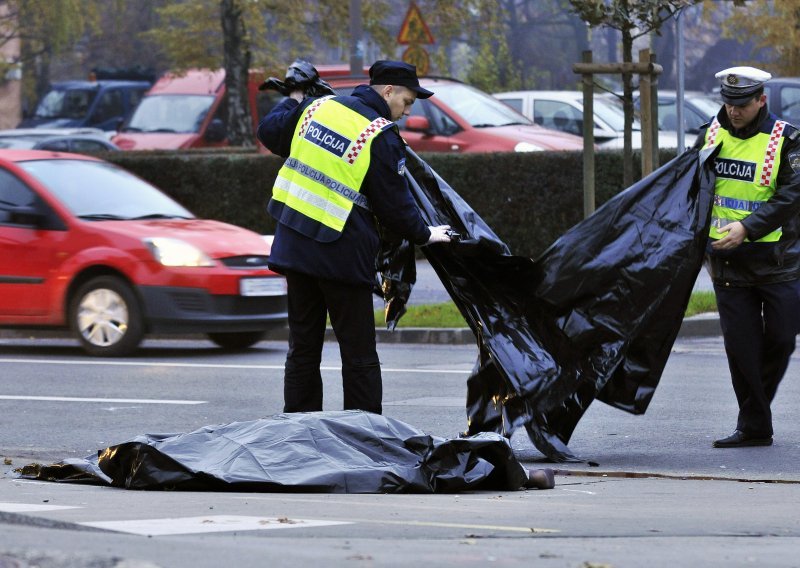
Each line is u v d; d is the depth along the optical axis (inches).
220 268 1285.7
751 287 800.3
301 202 712.4
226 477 594.6
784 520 528.1
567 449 758.5
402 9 4124.0
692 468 746.8
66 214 1323.8
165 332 1295.5
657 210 776.3
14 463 773.3
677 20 1644.9
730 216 788.6
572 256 766.5
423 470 605.9
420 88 723.4
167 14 2901.1
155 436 642.8
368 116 711.7
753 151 780.0
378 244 722.2
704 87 5497.1
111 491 596.4
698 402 1006.4
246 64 2655.0
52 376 1176.8
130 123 2746.1
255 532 438.3
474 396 777.6
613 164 1942.7
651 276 765.3
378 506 538.0
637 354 768.9
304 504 539.5
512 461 624.4
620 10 1280.8
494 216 2001.7
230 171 2142.0
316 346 732.7
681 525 499.5
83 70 5536.4
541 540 437.4
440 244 748.0
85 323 1315.2
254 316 1302.9
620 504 577.6
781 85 2235.5
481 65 3774.6
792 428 882.8
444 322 1491.1
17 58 4320.9
